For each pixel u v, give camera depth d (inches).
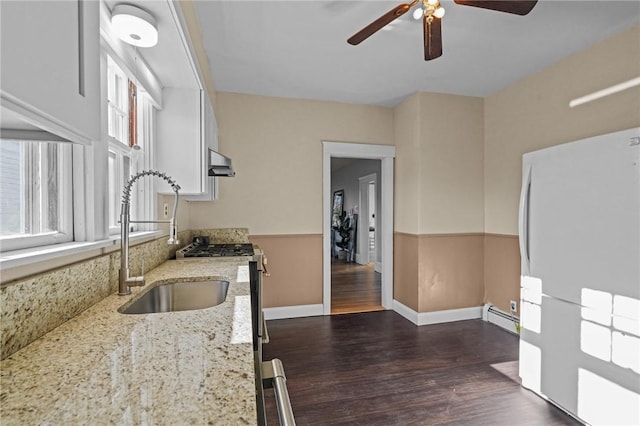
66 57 21.1
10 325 28.4
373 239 304.5
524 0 64.4
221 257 90.9
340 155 155.9
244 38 98.0
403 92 141.1
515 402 80.2
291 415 23.8
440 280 140.8
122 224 50.1
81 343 31.1
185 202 125.3
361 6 83.4
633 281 61.2
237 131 141.6
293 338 121.8
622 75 93.2
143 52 66.6
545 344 79.5
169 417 19.4
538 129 119.6
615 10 84.4
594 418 67.5
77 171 42.3
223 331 34.4
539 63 114.0
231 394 22.0
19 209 35.6
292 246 147.9
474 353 108.4
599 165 67.0
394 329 131.5
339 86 135.2
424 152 138.9
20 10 16.7
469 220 144.4
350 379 91.5
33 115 18.2
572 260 72.5
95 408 20.3
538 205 81.5
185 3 70.7
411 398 82.2
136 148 61.2
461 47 103.8
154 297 58.8
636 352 60.6
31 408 20.3
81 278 41.1
